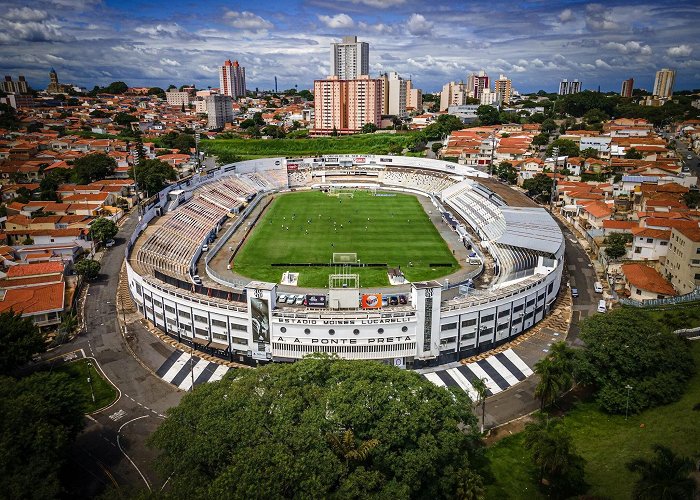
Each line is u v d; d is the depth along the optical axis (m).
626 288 141.12
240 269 158.12
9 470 65.94
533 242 148.62
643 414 88.44
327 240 187.75
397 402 68.75
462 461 69.44
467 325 107.50
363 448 63.38
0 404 71.69
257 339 104.44
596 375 91.50
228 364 108.88
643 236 153.50
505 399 97.56
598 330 94.38
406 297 124.19
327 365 77.75
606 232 172.88
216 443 62.03
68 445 76.19
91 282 150.12
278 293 136.00
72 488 76.44
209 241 185.50
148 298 122.56
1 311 117.75
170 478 66.38
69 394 79.06
